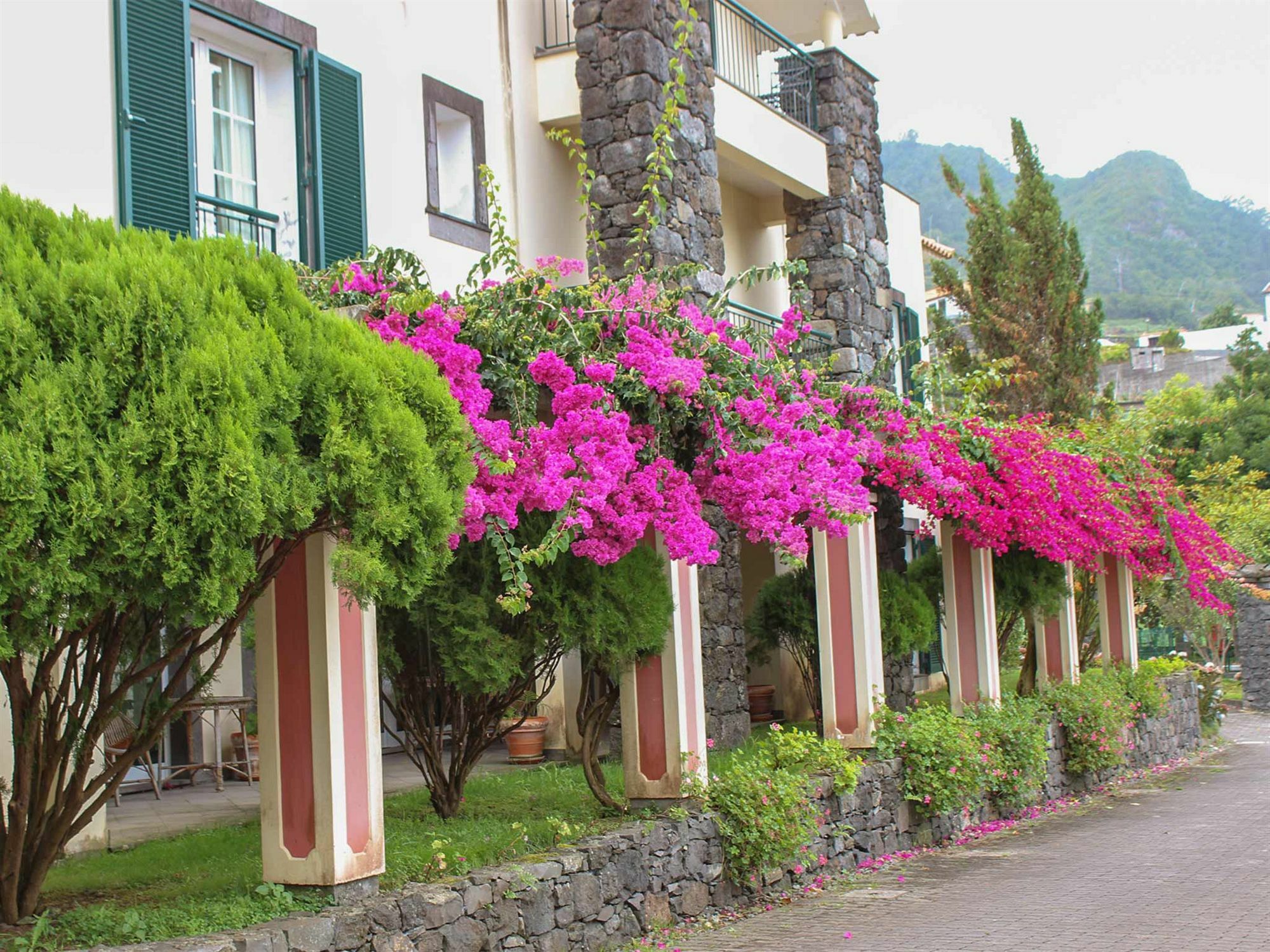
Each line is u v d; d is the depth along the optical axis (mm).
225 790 12000
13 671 5812
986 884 9898
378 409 5621
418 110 11711
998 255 28656
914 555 21828
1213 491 31641
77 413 4797
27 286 5027
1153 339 86875
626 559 8836
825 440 9258
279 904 6082
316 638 6297
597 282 8789
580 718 9484
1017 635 22094
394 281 7816
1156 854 11086
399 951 6219
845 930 8320
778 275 9617
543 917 7176
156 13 9008
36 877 6008
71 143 8555
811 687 14164
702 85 13602
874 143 17344
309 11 10531
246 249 5906
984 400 27578
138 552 4840
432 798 9258
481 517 7320
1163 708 18625
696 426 8758
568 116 13219
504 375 7898
